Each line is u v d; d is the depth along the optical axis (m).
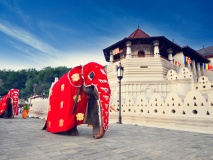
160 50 30.91
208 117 6.69
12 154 3.06
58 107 5.80
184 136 5.41
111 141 4.46
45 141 4.27
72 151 3.37
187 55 33.84
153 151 3.53
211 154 3.38
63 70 125.69
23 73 131.50
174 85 23.38
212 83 20.78
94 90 5.10
